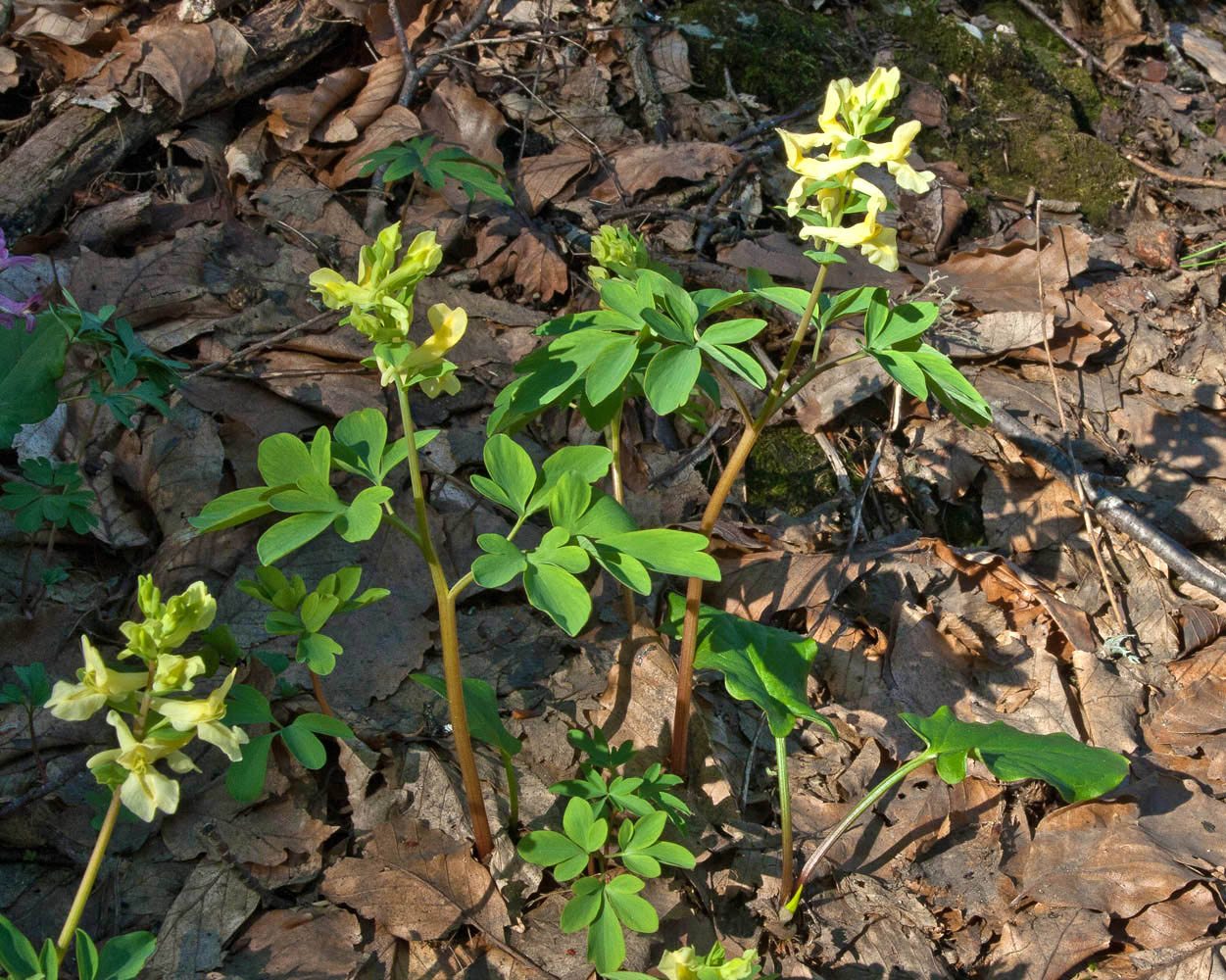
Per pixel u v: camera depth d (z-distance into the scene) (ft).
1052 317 2.95
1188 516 2.77
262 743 1.93
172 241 2.71
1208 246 3.48
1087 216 3.58
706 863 2.22
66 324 2.22
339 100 3.06
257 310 2.67
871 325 2.02
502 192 2.68
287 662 2.11
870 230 1.91
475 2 3.33
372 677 2.30
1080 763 2.10
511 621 2.42
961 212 3.32
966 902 2.23
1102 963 2.18
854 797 2.33
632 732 2.31
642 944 2.10
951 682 2.48
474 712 2.10
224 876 2.06
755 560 2.56
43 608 2.27
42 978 1.66
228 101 2.97
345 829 2.15
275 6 3.02
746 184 3.21
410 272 1.76
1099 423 2.91
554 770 2.27
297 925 2.04
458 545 2.48
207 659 1.98
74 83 2.84
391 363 1.80
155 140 2.91
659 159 3.17
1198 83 4.29
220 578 2.36
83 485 2.40
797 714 2.14
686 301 2.01
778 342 2.90
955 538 2.78
